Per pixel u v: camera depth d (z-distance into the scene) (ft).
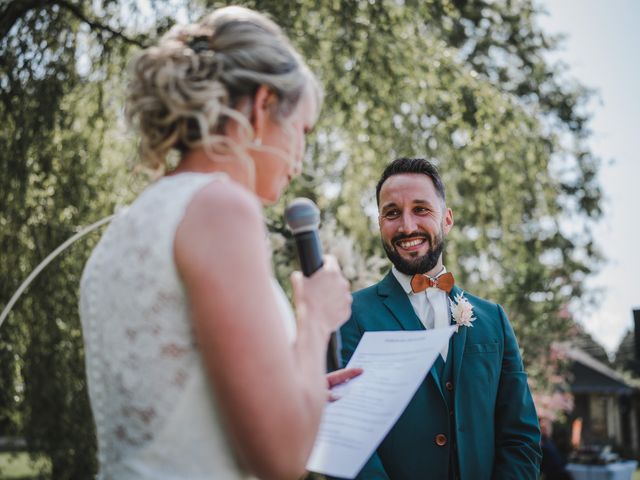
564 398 30.50
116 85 20.90
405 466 7.65
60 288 19.35
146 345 3.59
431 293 8.44
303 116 4.23
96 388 3.91
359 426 4.66
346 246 13.94
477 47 43.42
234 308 3.40
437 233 8.42
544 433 26.20
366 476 7.36
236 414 3.39
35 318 19.47
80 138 20.59
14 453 23.90
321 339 3.92
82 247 19.71
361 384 5.12
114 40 20.43
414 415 7.79
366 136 23.99
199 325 3.47
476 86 24.11
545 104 47.52
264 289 3.51
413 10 22.80
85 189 19.92
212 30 4.16
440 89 23.38
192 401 3.55
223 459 3.58
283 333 3.52
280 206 20.52
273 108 4.06
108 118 20.81
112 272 3.80
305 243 4.34
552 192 28.30
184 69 3.91
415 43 23.48
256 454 3.41
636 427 85.92
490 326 8.39
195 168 4.02
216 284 3.43
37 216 19.45
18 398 20.48
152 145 4.08
